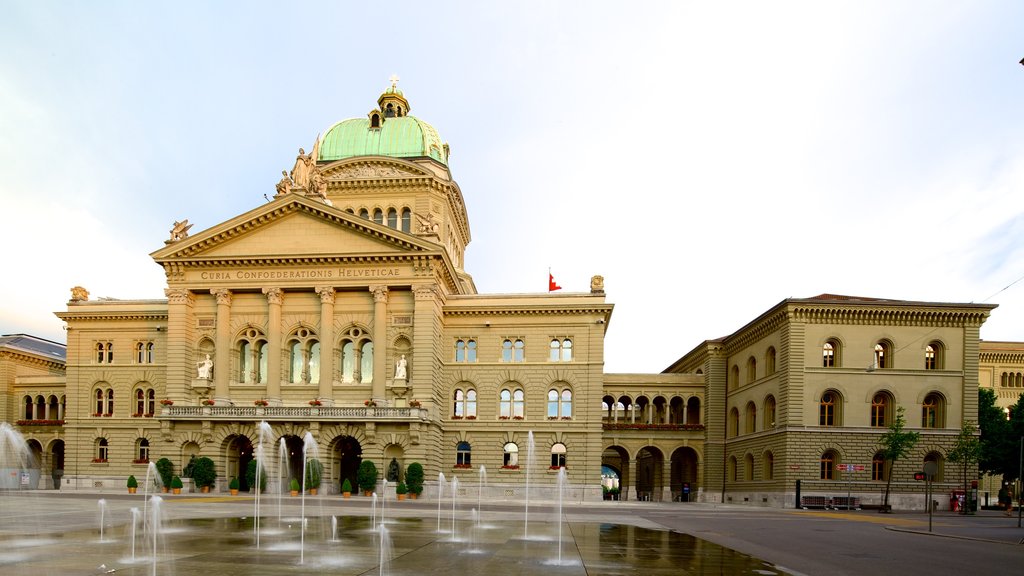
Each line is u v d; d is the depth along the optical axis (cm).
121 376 6719
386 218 7250
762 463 6300
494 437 6362
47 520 3219
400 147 7525
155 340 6731
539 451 6306
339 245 6094
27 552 2144
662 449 7181
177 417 5941
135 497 5200
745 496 6662
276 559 2020
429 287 5962
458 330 6544
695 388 7531
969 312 5906
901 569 2172
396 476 5681
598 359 6384
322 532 2789
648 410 7581
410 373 6006
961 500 5672
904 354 5919
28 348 8494
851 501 5703
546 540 2639
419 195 7219
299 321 6162
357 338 6109
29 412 7881
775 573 1988
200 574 1761
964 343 5941
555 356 6481
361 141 7619
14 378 7931
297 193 6138
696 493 7312
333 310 6103
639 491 8644
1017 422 6575
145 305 6869
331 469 5828
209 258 6141
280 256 6056
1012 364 8694
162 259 6191
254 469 5722
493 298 6562
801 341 5891
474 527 3114
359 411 5756
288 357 6166
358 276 6053
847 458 5778
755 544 2756
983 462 6762
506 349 6544
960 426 5841
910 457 5803
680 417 7831
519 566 1969
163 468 5875
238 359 6216
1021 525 4194
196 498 5100
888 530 3634
